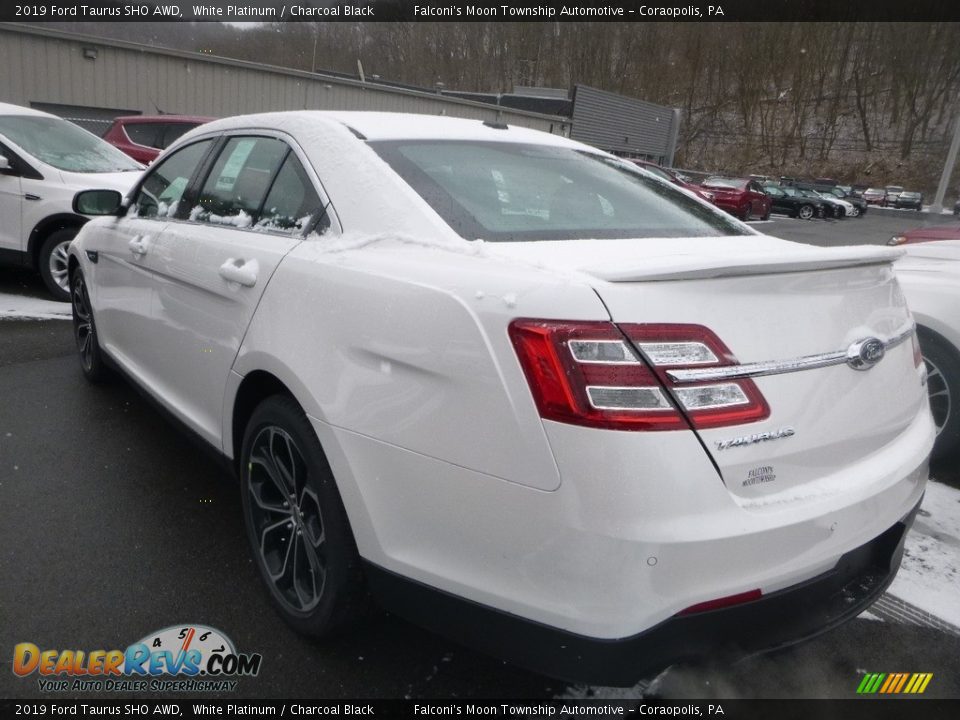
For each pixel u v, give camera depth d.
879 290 2.07
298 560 2.36
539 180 2.58
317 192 2.48
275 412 2.30
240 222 2.79
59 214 6.33
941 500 3.54
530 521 1.65
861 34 67.81
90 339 4.36
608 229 2.34
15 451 3.58
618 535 1.56
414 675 2.24
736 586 1.65
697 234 2.46
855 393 1.90
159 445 3.73
